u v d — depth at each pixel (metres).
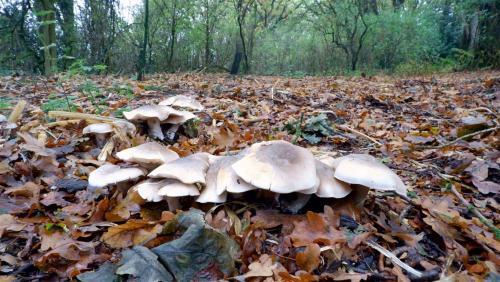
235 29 2.99
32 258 0.35
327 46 3.21
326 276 0.32
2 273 0.33
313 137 0.75
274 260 0.34
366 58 3.07
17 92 1.17
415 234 0.39
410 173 0.57
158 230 0.36
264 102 1.10
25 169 0.52
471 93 1.42
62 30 2.29
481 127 0.75
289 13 3.33
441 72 2.75
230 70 2.94
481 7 2.88
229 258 0.32
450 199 0.47
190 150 0.67
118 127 0.65
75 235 0.37
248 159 0.38
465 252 0.36
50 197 0.45
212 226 0.37
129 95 1.09
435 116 1.02
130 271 0.30
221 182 0.39
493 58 2.85
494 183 0.51
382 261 0.35
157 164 0.47
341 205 0.41
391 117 0.99
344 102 1.18
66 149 0.61
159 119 0.70
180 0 2.54
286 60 3.31
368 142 0.74
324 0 3.15
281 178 0.36
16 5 2.12
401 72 2.72
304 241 0.35
